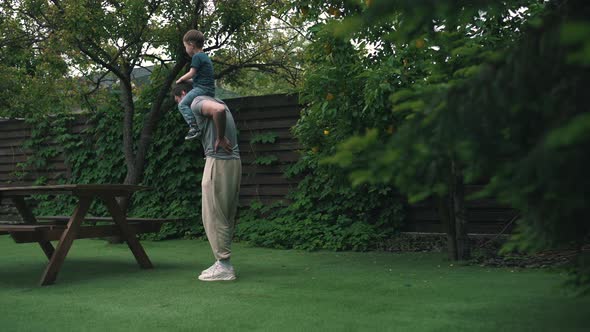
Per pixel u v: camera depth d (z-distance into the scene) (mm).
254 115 7070
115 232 4320
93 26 6301
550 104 1097
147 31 6730
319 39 4488
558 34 1095
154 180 7418
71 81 7461
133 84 8797
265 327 2477
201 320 2635
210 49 7258
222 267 3840
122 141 7781
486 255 4676
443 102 1195
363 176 1084
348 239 5676
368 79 4117
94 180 8039
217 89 12414
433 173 1174
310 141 4887
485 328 2354
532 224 1458
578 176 1009
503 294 3066
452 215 4699
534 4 3609
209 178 3818
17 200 4707
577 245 1598
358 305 2895
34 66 7230
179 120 7316
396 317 2602
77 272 4324
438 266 4312
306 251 5586
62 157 8453
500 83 1139
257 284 3631
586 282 1567
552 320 2441
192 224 7051
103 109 7934
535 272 3812
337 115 4539
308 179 6457
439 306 2816
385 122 4258
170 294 3324
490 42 3697
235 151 3943
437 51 2639
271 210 6957
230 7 6812
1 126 8969
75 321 2666
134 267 4582
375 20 973
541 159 993
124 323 2605
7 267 4715
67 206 8203
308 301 3029
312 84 4613
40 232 3840
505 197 1144
